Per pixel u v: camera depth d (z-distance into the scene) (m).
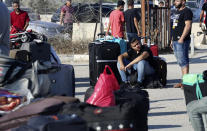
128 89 10.34
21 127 7.22
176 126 12.12
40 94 9.91
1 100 9.29
